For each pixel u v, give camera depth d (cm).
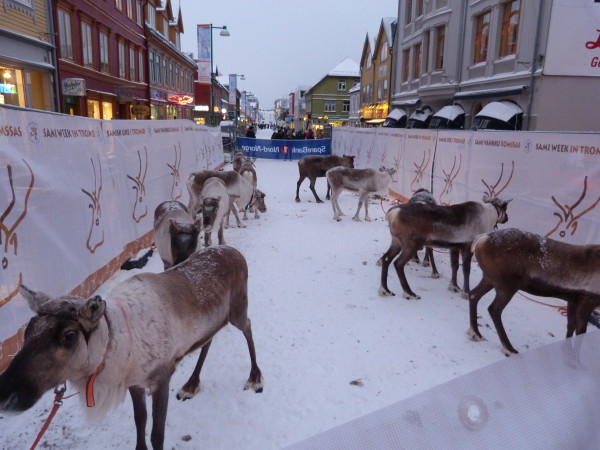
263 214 1117
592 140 548
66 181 482
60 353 206
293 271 673
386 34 3225
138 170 738
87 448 308
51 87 1514
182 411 348
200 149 1375
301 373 400
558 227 608
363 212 1158
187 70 4144
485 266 428
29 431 322
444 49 1994
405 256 559
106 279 587
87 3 1836
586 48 1345
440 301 566
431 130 1054
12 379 195
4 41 1255
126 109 2383
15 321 379
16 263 384
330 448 157
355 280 639
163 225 514
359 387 379
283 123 11912
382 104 3253
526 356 196
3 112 378
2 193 367
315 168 1270
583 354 204
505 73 1582
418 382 386
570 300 409
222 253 355
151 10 2936
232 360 422
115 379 239
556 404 187
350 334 472
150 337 256
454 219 548
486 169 784
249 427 331
